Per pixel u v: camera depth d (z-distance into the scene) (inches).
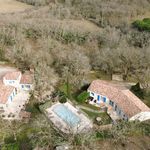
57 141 2170.3
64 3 5649.6
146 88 2989.7
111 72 3405.5
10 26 4205.2
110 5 5265.8
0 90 2716.5
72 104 2723.9
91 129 2356.1
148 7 5324.8
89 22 4901.6
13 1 5807.1
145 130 2459.4
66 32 4163.4
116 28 4658.0
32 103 2704.2
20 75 2952.8
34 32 4183.1
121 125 2399.1
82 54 3511.3
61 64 3309.5
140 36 4165.8
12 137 2290.8
